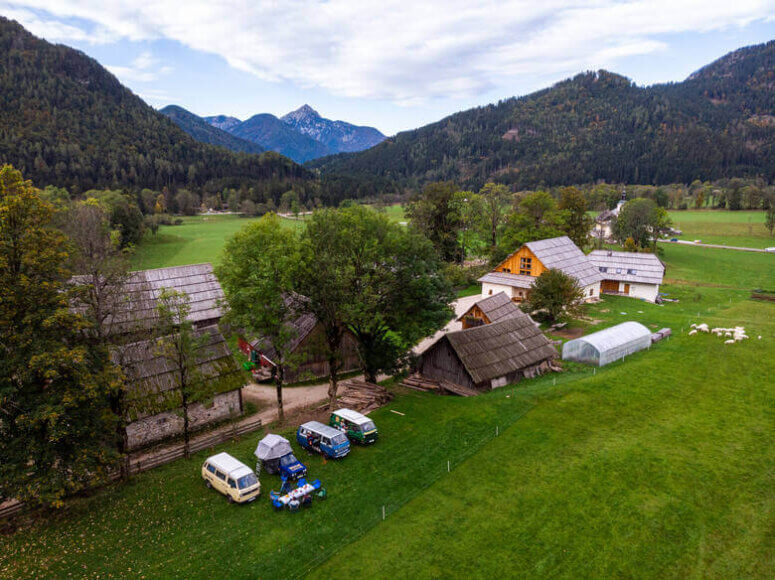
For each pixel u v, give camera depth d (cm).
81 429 2375
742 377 3916
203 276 5872
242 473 2514
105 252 2930
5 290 2252
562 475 2628
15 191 2403
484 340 4297
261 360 4959
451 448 2980
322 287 3381
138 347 3481
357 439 3067
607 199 19912
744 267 10325
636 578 1931
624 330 4866
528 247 7281
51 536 2270
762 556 2019
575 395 3681
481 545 2136
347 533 2245
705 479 2548
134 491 2639
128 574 2011
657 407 3425
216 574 2003
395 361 4147
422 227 9525
